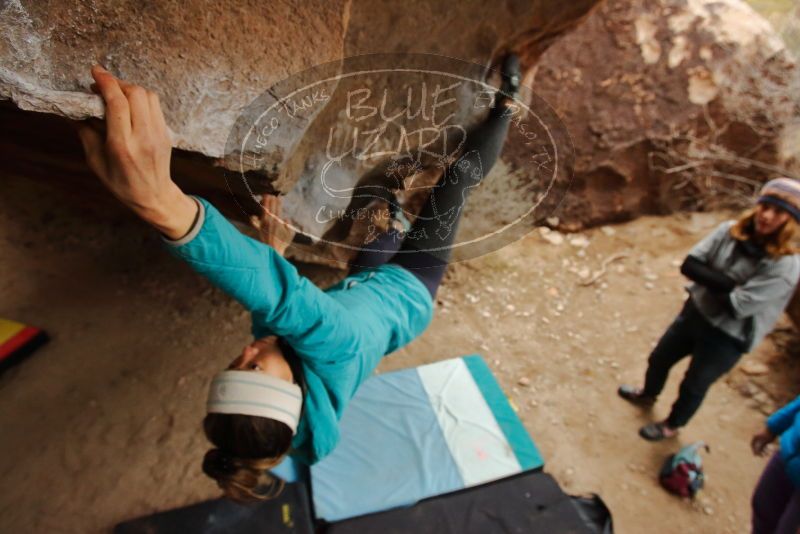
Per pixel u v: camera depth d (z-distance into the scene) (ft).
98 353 10.65
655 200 15.06
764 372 11.47
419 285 6.26
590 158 14.51
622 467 10.00
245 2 4.33
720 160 14.58
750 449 10.39
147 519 8.11
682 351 9.56
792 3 16.05
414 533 8.00
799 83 13.75
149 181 2.85
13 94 3.22
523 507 8.36
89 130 2.95
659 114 14.20
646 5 13.91
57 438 9.39
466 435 9.50
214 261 3.37
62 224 12.03
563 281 13.66
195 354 10.86
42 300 11.29
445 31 6.48
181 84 4.27
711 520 9.33
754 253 7.88
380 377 10.42
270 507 8.21
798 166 14.26
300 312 4.12
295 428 4.68
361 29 5.94
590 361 11.89
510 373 11.45
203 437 9.62
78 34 3.95
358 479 8.74
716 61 13.87
